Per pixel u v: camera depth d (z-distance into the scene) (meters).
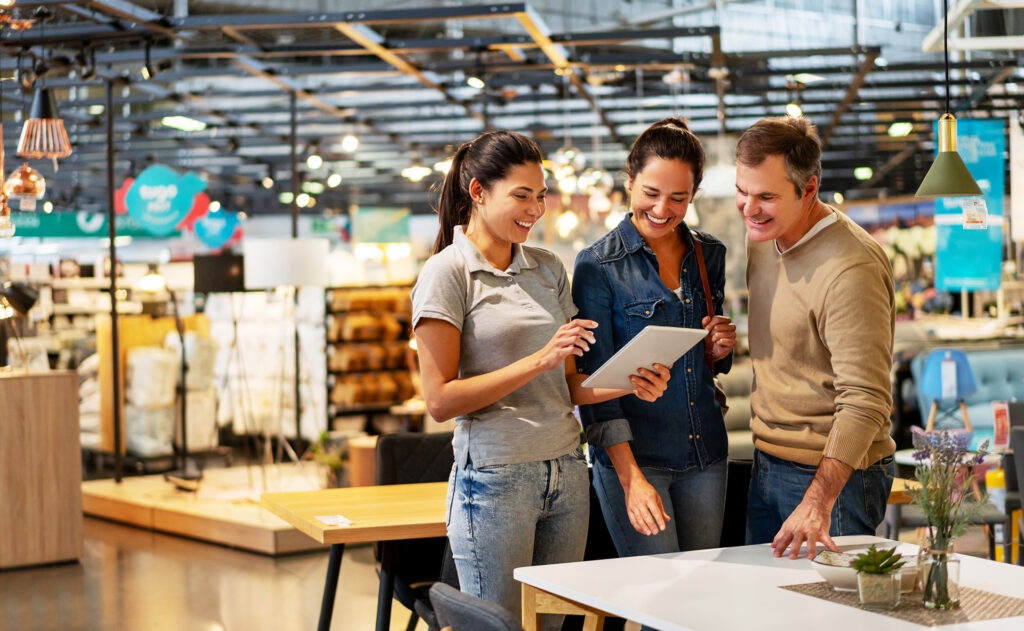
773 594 2.13
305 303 10.33
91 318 11.10
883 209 15.80
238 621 5.44
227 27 7.78
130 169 15.93
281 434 9.01
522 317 2.59
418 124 15.26
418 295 2.57
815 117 13.88
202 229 13.69
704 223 11.27
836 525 2.63
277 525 6.99
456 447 2.64
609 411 2.74
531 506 2.56
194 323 10.81
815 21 12.16
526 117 14.50
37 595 6.05
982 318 11.12
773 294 2.72
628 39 8.27
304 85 10.46
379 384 10.25
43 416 6.84
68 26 8.01
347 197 20.91
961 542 6.42
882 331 2.52
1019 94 9.40
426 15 7.29
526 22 7.48
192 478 8.76
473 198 2.60
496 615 1.71
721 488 2.91
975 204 4.03
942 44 7.45
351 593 5.97
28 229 12.49
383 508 3.49
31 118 6.66
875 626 1.91
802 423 2.66
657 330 2.23
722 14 12.12
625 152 16.50
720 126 11.43
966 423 8.12
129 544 7.43
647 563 2.40
